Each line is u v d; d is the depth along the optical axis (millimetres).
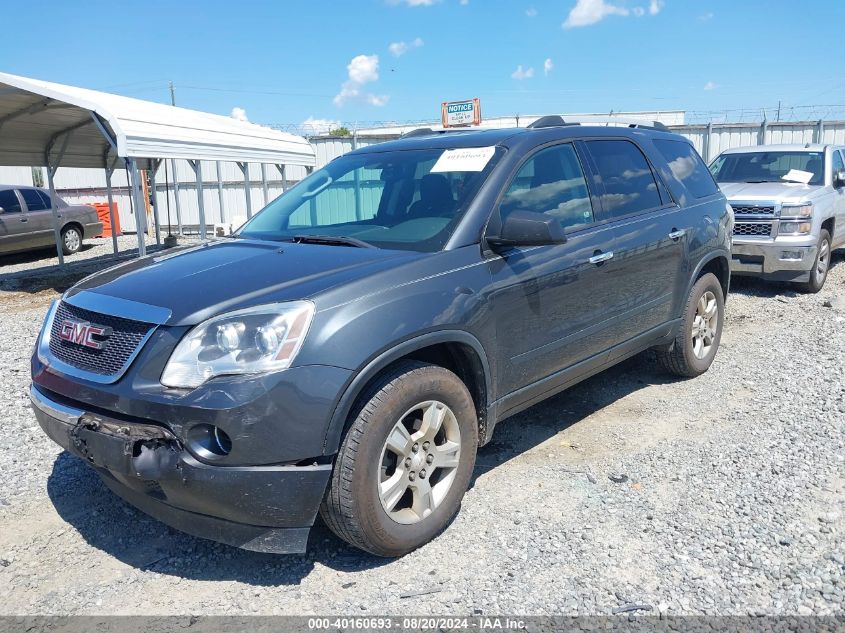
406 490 3227
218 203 23281
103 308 3104
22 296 11250
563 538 3318
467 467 3426
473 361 3463
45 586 3051
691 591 2891
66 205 17062
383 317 2982
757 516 3465
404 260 3273
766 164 10148
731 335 6984
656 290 4816
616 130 4859
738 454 4180
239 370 2707
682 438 4461
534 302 3756
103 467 2881
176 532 3490
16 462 4316
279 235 4078
